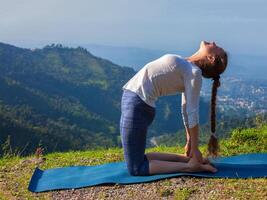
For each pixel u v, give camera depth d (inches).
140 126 109.0
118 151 153.3
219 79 110.9
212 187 101.7
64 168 124.2
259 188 99.5
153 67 109.6
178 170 108.7
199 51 112.2
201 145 145.9
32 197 106.0
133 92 109.7
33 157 146.2
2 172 126.9
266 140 143.4
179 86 109.9
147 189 104.1
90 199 102.8
